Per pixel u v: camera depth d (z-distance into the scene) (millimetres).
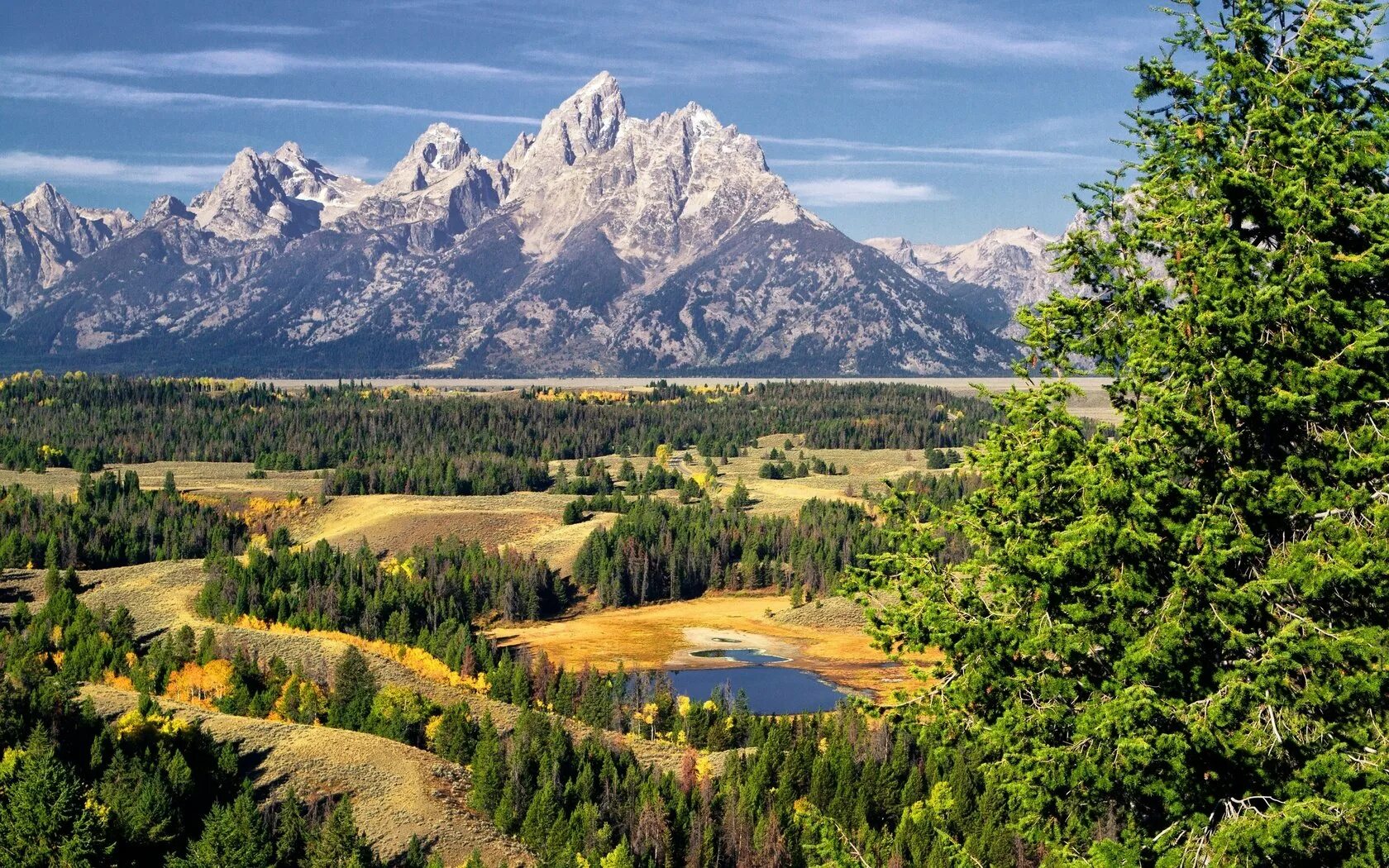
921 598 21312
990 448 21453
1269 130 19797
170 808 88500
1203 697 18938
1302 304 18859
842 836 22391
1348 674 18312
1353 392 19109
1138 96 21516
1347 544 18234
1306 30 20203
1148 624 19375
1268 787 18219
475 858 83688
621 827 92750
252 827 82500
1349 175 20344
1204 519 18797
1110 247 21141
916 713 21219
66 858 76188
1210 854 17750
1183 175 20844
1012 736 19938
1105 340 21469
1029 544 20016
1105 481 19078
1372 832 17031
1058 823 20500
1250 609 18938
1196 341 19391
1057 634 19500
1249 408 19188
